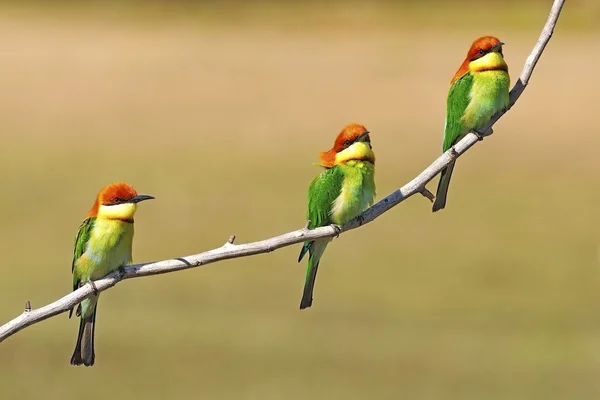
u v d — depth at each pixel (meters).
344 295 15.73
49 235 18.41
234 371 12.98
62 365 13.41
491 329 14.32
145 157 23.70
